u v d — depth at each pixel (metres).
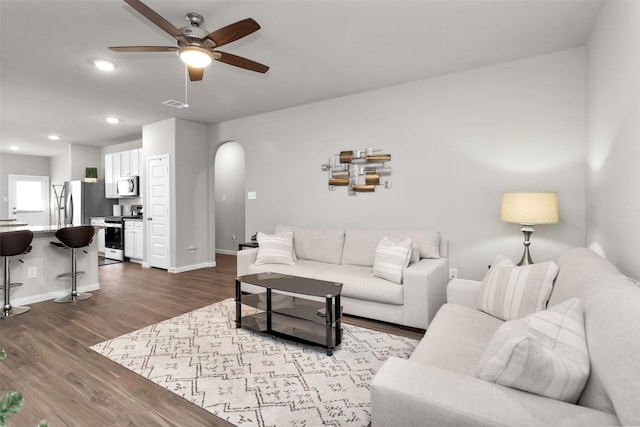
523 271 1.96
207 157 5.67
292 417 1.73
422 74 3.49
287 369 2.21
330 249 3.86
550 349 1.05
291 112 4.63
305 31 2.62
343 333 2.79
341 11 2.35
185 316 3.21
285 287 2.61
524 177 3.14
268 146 4.89
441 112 3.54
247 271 3.81
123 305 3.56
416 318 2.79
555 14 2.39
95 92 3.99
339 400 1.88
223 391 1.96
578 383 0.97
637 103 1.63
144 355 2.41
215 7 2.29
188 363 2.29
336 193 4.27
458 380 1.02
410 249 3.02
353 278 3.08
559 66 2.97
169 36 2.67
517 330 1.10
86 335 2.77
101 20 2.44
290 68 3.33
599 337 0.98
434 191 3.60
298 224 4.61
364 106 4.02
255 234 4.91
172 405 1.83
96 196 7.25
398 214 3.82
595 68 2.49
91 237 3.84
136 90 3.92
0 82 3.67
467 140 3.41
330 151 4.29
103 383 2.05
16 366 2.26
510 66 3.18
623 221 1.86
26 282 3.65
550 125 3.01
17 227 4.14
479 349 1.61
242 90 3.95
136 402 1.86
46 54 2.98
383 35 2.69
